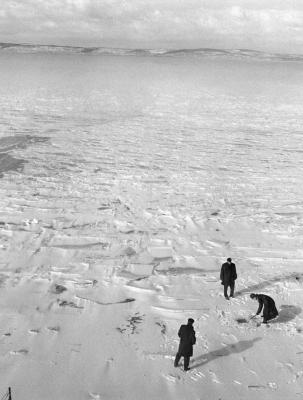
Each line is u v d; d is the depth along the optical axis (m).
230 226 12.20
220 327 7.34
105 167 18.16
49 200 13.98
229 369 6.27
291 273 9.38
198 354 6.59
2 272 9.27
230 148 21.94
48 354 6.58
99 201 14.08
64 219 12.47
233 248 10.75
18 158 19.00
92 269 9.57
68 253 10.35
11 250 10.38
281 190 15.57
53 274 9.27
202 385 5.94
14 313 7.70
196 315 7.71
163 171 17.75
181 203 14.06
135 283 8.96
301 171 18.02
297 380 6.07
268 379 6.07
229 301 8.22
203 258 10.20
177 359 6.25
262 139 24.03
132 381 6.00
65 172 17.28
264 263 9.89
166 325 7.43
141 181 16.34
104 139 23.33
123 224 12.24
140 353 6.65
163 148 21.70
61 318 7.60
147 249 10.68
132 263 9.90
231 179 16.84
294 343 6.91
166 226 12.16
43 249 10.51
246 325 7.40
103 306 8.04
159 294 8.51
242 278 9.12
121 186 15.69
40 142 22.12
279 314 7.75
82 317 7.66
